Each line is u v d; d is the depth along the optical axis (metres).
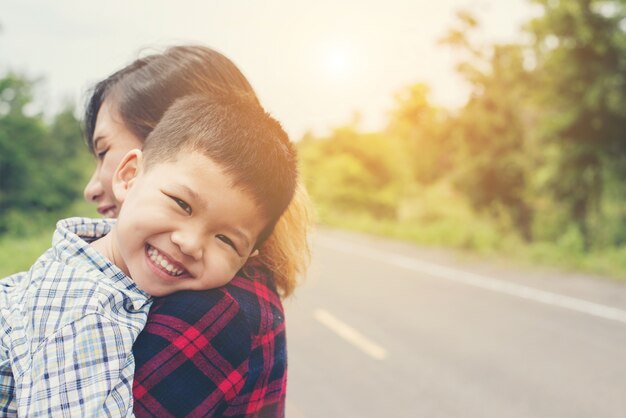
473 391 4.73
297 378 4.87
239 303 0.92
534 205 22.98
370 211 30.45
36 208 23.28
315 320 6.69
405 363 5.33
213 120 0.86
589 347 5.95
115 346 0.80
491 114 23.48
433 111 31.45
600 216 17.95
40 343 0.79
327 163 31.14
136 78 1.20
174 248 0.83
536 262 11.97
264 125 0.91
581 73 16.39
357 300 7.81
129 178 0.90
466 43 23.28
